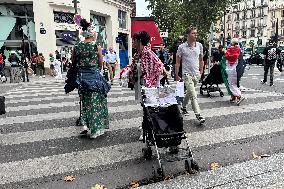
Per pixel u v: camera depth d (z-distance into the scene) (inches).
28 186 152.6
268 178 151.9
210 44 661.3
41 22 916.0
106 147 203.9
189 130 237.3
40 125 267.1
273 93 415.2
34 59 893.2
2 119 295.0
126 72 216.1
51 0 912.9
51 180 158.2
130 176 159.3
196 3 1483.8
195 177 155.1
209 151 191.3
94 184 152.3
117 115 295.4
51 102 386.3
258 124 250.4
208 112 299.7
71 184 153.1
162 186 146.7
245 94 410.3
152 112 166.9
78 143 214.1
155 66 201.2
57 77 767.7
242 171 160.9
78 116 296.7
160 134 156.6
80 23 215.3
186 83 255.9
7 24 928.9
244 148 195.3
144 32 202.5
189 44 254.8
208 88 407.5
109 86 226.1
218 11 1482.5
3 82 735.7
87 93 218.7
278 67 911.0
